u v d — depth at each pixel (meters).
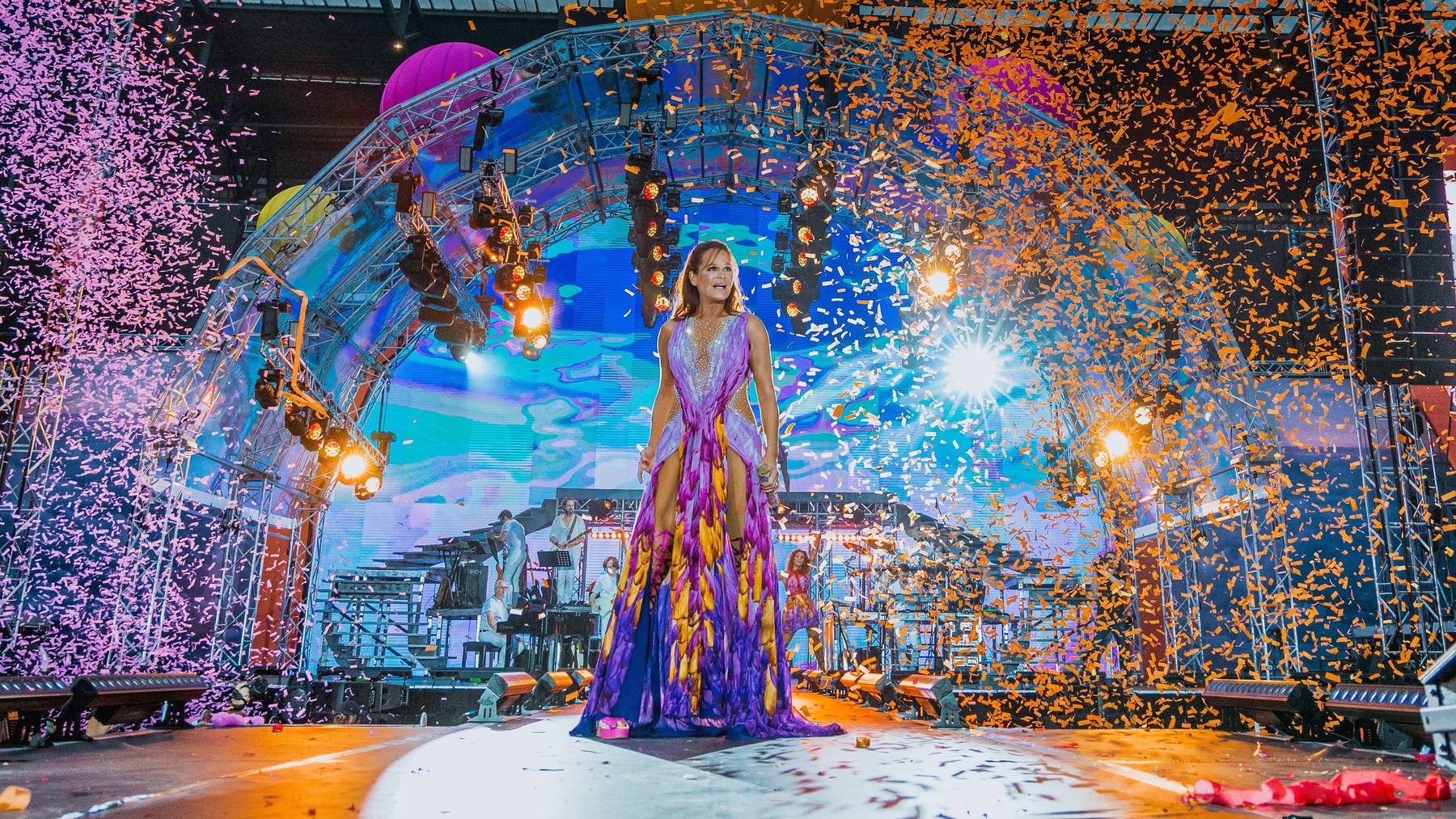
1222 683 4.33
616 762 2.37
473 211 10.11
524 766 2.29
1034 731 3.94
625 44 10.38
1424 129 8.68
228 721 4.24
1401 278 8.50
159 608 9.13
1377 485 8.55
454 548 12.23
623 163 12.15
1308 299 13.40
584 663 10.82
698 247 3.25
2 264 10.27
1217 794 1.81
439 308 10.75
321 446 10.52
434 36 16.30
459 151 10.16
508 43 16.33
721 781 2.03
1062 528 13.27
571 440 14.95
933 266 10.57
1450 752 1.77
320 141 16.91
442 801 1.80
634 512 13.24
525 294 11.39
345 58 16.38
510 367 15.21
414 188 9.87
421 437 14.84
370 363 12.36
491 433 14.93
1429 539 8.58
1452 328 8.40
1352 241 8.60
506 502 14.63
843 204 12.43
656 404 3.27
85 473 9.67
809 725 3.02
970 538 12.23
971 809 1.70
